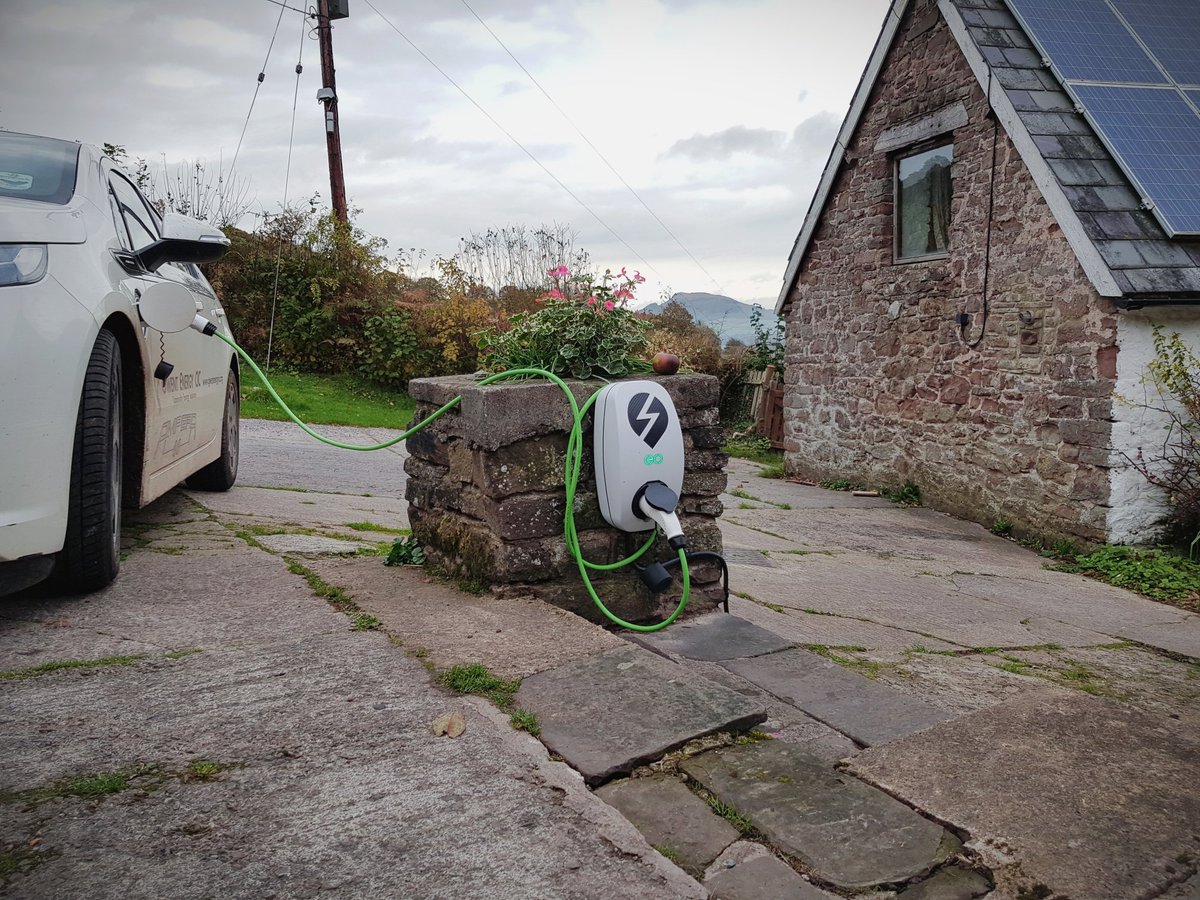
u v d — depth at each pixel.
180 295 2.97
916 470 9.45
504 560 3.08
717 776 2.04
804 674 2.86
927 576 5.91
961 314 8.63
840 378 10.68
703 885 1.65
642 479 3.10
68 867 1.58
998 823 1.90
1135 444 7.07
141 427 3.52
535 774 1.95
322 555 3.82
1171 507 7.12
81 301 2.84
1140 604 5.73
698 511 3.49
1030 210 7.73
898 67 9.47
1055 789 2.06
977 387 8.50
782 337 15.61
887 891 1.67
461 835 1.72
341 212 17.09
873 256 9.99
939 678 3.30
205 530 4.25
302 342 14.52
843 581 5.36
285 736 2.09
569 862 1.65
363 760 1.99
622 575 3.29
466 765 1.98
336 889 1.55
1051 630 4.67
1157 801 2.02
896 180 9.84
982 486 8.46
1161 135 7.54
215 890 1.54
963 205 8.58
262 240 14.86
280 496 5.77
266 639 2.71
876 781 2.07
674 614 3.19
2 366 2.57
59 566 2.94
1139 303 6.68
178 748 2.02
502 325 14.70
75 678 2.38
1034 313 7.76
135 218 3.98
